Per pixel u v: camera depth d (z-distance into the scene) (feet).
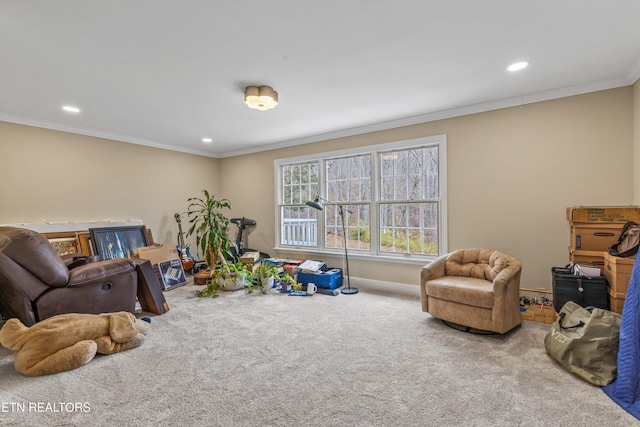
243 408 5.52
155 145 16.55
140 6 5.61
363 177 14.24
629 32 6.65
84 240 13.19
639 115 8.54
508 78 8.99
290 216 16.89
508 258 9.36
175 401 5.73
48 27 6.18
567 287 8.43
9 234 7.76
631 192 8.97
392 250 13.47
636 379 5.53
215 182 19.72
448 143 11.84
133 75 8.48
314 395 5.89
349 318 10.05
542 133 10.15
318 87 9.52
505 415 5.25
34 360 6.66
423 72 8.55
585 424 5.00
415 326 9.31
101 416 5.32
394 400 5.70
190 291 13.67
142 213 16.02
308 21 6.19
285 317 10.18
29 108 11.01
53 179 12.88
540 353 7.42
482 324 8.45
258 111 11.66
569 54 7.62
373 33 6.65
